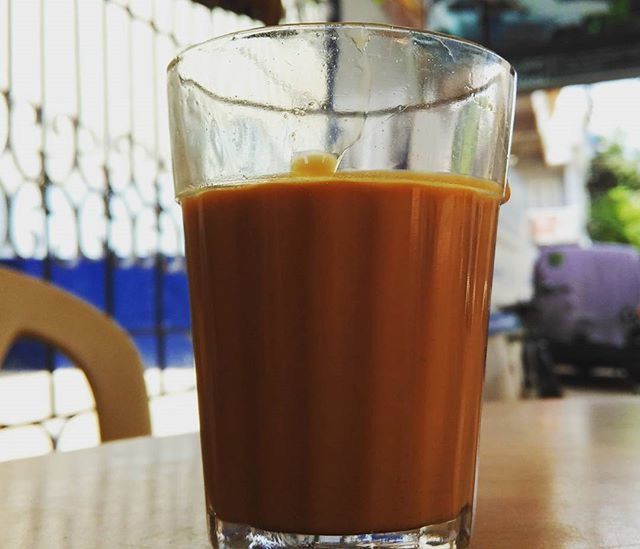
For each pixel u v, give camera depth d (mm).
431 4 1132
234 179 120
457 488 122
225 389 119
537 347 1146
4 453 553
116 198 643
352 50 116
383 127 116
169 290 700
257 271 115
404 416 114
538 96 1538
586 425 265
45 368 585
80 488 183
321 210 111
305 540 114
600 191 2260
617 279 1384
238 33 119
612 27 1098
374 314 112
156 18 682
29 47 566
